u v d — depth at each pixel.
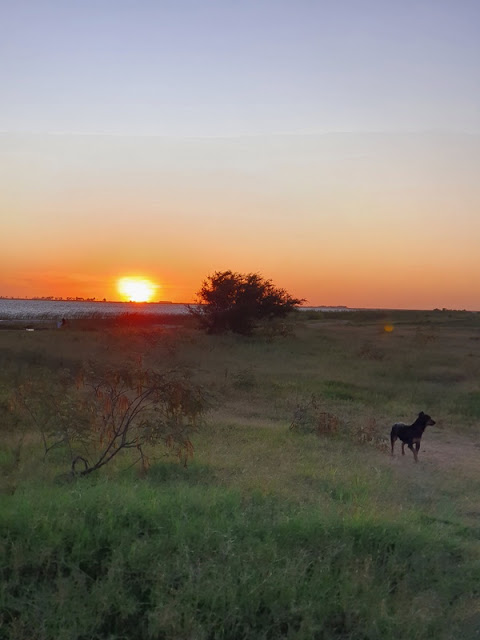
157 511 4.05
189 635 2.95
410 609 3.25
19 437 7.34
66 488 4.88
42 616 3.01
